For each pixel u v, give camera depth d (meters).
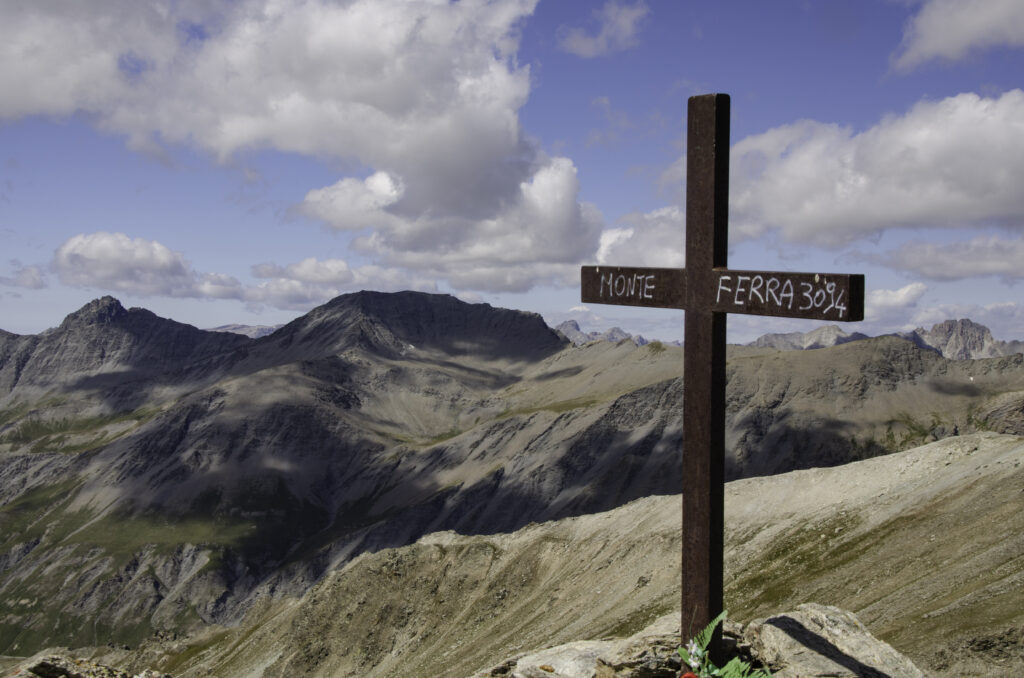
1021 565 54.91
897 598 60.44
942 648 44.12
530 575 112.69
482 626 107.38
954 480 80.88
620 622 83.75
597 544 109.50
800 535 87.19
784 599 74.62
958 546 65.62
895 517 80.12
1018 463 75.88
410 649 112.62
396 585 122.81
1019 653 40.50
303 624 125.50
